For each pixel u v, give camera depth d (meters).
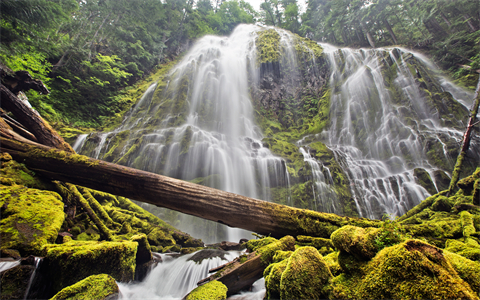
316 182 12.77
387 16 27.19
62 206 4.56
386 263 1.61
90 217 5.70
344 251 2.08
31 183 4.90
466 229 3.54
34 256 3.05
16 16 9.46
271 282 2.49
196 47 31.42
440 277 1.34
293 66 27.77
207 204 4.22
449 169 12.41
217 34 38.16
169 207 4.55
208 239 9.48
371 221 4.06
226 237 9.81
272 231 4.22
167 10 33.72
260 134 20.42
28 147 5.30
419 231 3.92
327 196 12.31
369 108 19.12
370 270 1.72
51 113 14.74
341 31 32.41
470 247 2.70
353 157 16.55
